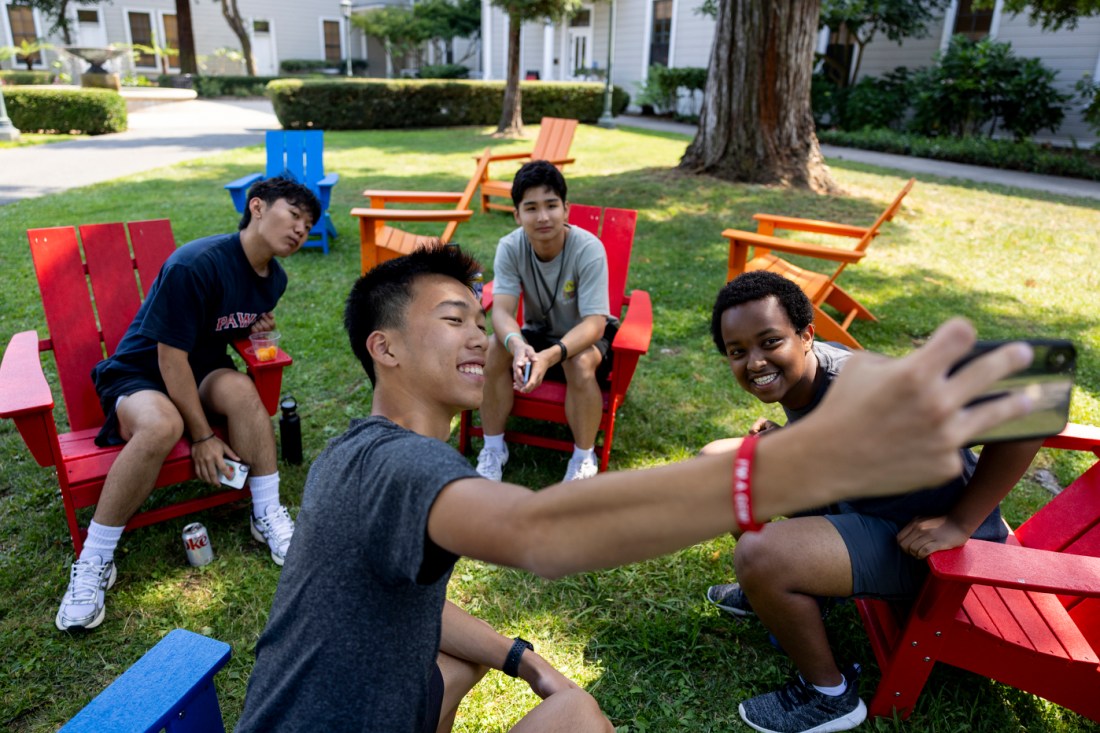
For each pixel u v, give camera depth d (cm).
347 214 755
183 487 300
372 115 1586
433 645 114
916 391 55
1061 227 742
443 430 127
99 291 287
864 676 216
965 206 819
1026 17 1388
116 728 113
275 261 282
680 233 689
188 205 768
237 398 254
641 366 424
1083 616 194
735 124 855
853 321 495
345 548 103
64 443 258
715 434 353
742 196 800
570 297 310
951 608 179
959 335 54
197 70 2547
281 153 667
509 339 290
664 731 201
